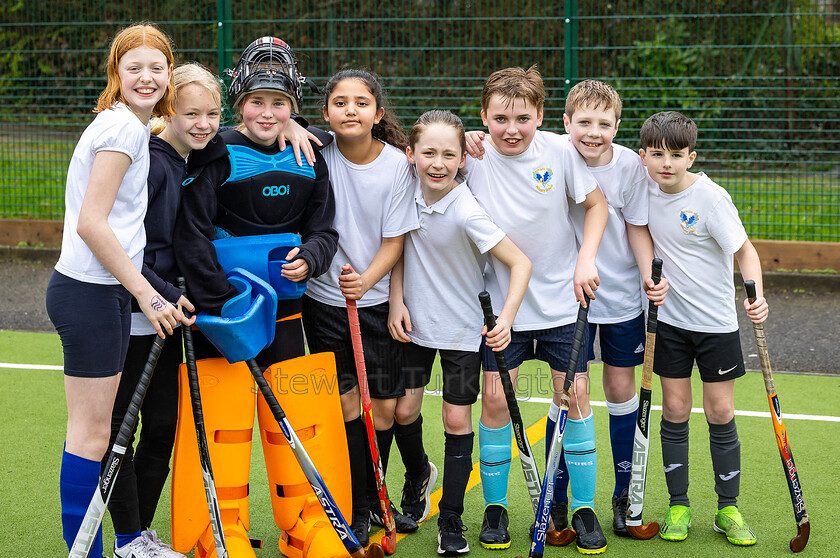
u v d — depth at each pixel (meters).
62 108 9.34
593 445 3.54
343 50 8.38
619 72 8.63
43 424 4.73
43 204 9.28
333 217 3.44
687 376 3.60
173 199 3.16
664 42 8.65
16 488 3.98
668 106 8.87
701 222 3.44
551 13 8.27
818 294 7.31
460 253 3.42
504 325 3.23
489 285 3.55
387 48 8.37
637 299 3.66
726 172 8.70
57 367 5.71
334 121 3.38
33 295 7.42
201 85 3.08
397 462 4.36
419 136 3.30
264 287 3.14
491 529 3.54
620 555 3.46
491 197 3.47
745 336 6.33
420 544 3.58
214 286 3.14
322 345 3.62
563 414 3.23
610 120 3.38
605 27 8.27
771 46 8.58
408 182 3.47
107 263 2.90
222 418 3.25
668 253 3.53
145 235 3.11
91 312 2.97
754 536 3.55
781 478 4.10
